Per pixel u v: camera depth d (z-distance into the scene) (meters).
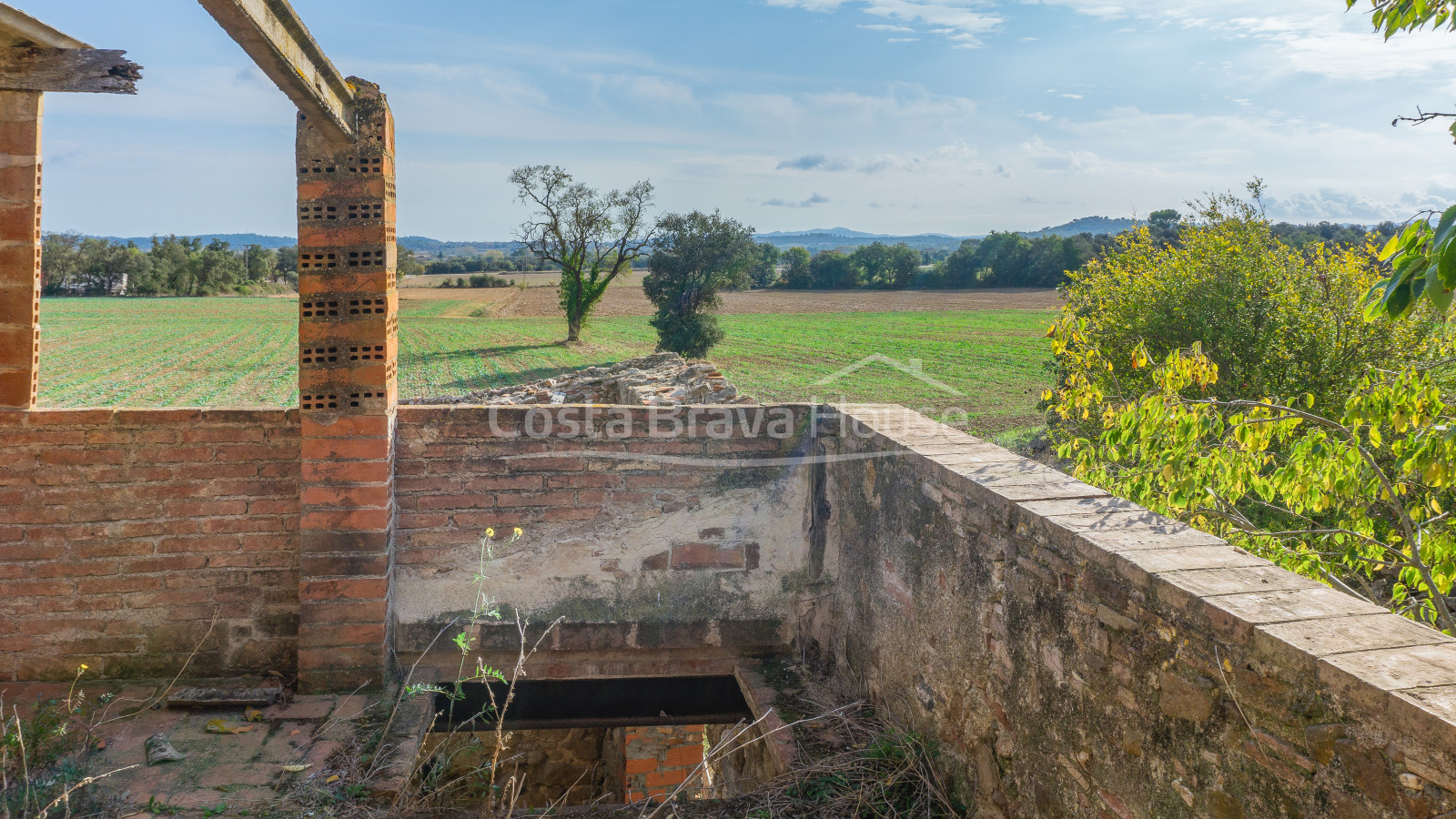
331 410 4.16
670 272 38.25
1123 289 9.93
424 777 4.21
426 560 4.59
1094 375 9.02
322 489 4.19
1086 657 2.56
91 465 4.17
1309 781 1.80
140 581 4.26
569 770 7.83
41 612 4.18
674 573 4.79
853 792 3.48
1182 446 4.48
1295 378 8.70
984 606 3.17
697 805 3.57
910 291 83.50
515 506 4.64
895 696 4.00
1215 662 2.05
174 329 50.12
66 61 3.85
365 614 4.28
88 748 3.63
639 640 4.77
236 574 4.33
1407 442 4.04
